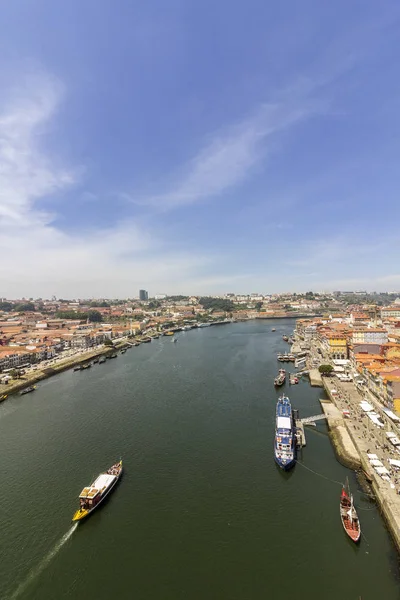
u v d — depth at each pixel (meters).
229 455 84.12
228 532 58.44
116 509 64.81
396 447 80.00
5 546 56.38
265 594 46.84
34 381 167.62
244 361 198.50
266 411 113.44
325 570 50.34
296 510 63.38
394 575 49.22
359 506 63.81
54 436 98.31
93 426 104.88
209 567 51.56
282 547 54.84
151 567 51.91
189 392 137.38
